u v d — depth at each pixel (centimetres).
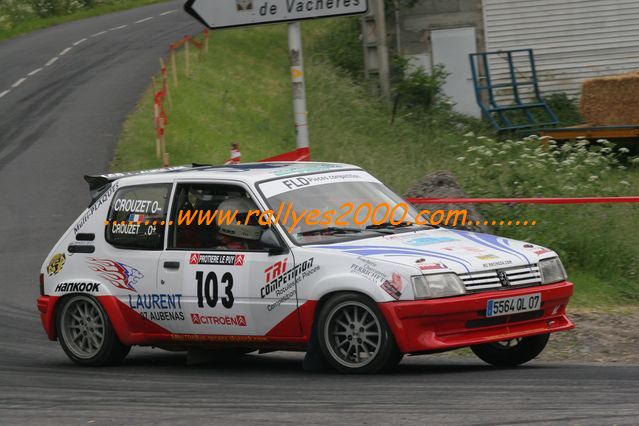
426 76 7300
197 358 2105
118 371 2078
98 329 2142
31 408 1672
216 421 1473
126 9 11712
